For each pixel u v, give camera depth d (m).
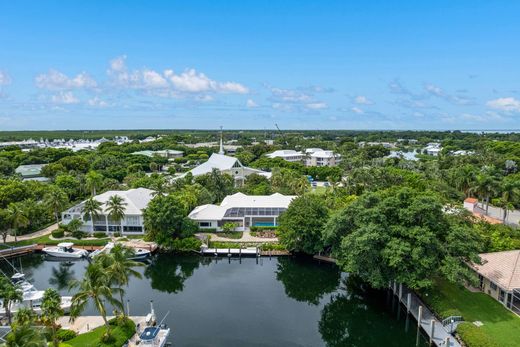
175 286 65.31
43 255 78.38
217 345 46.38
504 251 58.06
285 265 75.00
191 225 81.62
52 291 41.91
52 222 98.06
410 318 52.03
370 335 50.84
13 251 77.81
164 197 81.88
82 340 43.12
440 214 52.88
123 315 47.72
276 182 125.62
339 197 102.38
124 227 88.62
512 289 48.84
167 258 78.19
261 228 90.38
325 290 64.69
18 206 85.25
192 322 52.19
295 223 73.62
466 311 49.34
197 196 107.00
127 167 170.38
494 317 47.78
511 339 42.28
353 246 52.53
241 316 54.44
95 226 89.19
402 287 58.75
